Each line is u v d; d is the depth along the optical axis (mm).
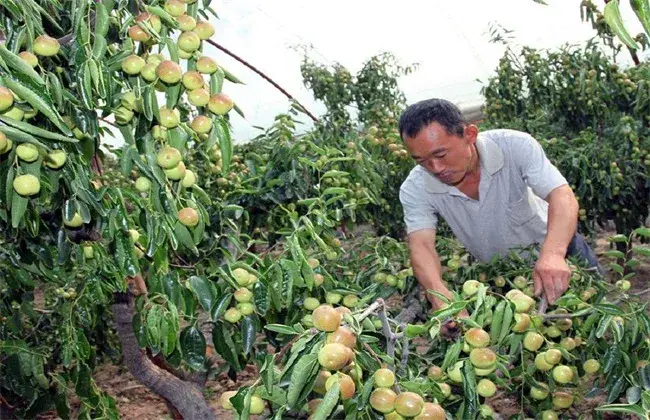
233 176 3686
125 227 1724
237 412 1354
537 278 2381
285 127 3801
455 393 2225
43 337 3650
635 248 1947
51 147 1543
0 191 1480
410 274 2895
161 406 4555
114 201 1684
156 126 1607
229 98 1548
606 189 5211
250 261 2227
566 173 5383
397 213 5480
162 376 2482
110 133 2211
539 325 1936
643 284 5422
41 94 1247
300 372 1240
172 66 1449
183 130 1564
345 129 5820
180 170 1647
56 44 1451
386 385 1340
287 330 1434
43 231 2029
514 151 2820
